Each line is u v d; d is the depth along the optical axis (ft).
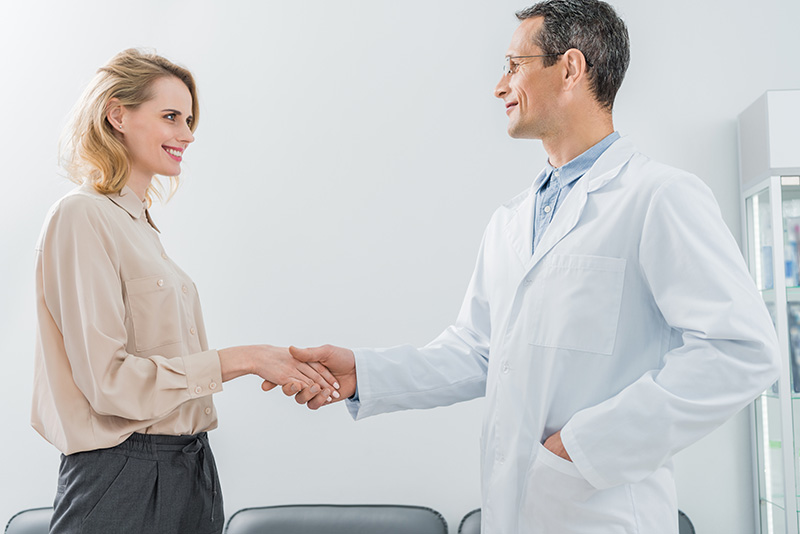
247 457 9.14
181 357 4.85
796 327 7.75
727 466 8.62
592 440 4.01
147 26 9.80
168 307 4.94
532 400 4.40
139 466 4.65
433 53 9.46
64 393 4.65
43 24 9.95
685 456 8.70
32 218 9.74
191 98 5.49
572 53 4.67
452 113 9.37
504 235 5.10
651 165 4.50
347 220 9.37
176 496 4.79
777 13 9.04
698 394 3.94
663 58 9.11
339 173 9.44
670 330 4.39
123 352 4.59
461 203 9.25
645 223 4.23
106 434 4.57
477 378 5.52
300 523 8.41
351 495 9.00
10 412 9.43
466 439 8.94
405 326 9.16
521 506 4.35
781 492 7.81
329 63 9.60
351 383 5.48
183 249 9.49
